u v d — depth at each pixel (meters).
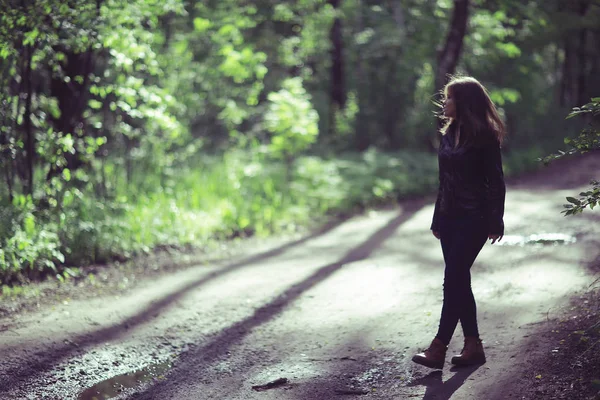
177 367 4.45
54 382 4.18
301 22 16.81
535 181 13.38
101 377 4.28
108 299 5.89
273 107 12.07
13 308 5.52
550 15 13.99
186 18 11.95
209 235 8.71
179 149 11.78
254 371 4.32
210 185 10.20
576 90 26.05
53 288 6.16
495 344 4.34
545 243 7.20
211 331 5.13
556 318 4.60
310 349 4.66
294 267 7.05
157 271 6.98
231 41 12.77
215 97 12.73
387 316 5.19
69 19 6.78
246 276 6.72
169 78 11.37
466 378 3.88
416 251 7.48
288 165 12.09
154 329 5.17
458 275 3.95
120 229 7.70
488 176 3.86
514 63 18.33
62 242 7.04
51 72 8.50
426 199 11.70
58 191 7.54
